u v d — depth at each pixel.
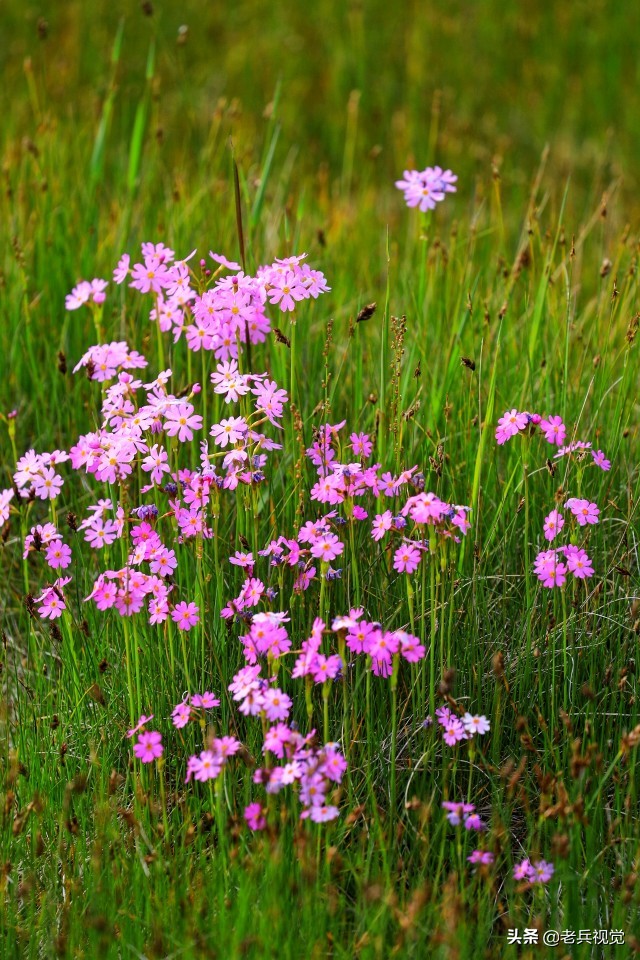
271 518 3.17
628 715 2.88
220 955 2.29
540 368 3.81
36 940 2.48
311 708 2.54
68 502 4.07
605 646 3.13
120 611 2.75
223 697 2.95
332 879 2.53
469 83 8.84
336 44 9.16
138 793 2.71
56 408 4.21
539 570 2.84
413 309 4.52
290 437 3.50
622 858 2.57
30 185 5.21
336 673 2.73
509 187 7.01
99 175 5.13
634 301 4.29
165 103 8.12
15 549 3.86
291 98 8.51
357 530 3.19
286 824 2.60
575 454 3.14
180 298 3.07
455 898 2.34
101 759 2.89
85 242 4.73
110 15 9.34
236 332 2.96
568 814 2.50
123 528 2.87
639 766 2.85
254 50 9.03
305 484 3.15
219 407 3.58
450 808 2.47
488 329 3.59
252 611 3.06
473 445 3.51
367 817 2.80
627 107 8.34
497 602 3.24
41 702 3.14
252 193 4.96
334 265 4.96
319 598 3.08
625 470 3.61
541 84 8.80
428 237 4.04
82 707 3.04
